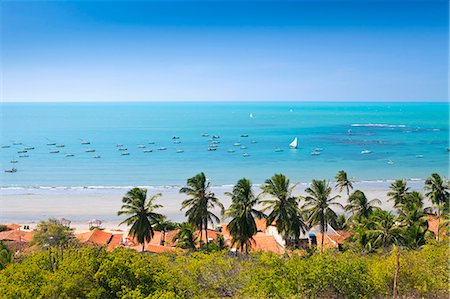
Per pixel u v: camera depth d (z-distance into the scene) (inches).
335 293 844.0
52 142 7495.1
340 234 2267.5
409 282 875.4
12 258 1424.7
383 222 1748.3
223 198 3543.3
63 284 766.5
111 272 805.9
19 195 3784.5
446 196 2674.7
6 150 6555.1
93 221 2933.1
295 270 858.1
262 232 2420.0
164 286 815.1
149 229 1942.7
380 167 5103.3
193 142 7495.1
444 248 999.6
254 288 839.1
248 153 6186.0
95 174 4773.6
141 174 4751.5
